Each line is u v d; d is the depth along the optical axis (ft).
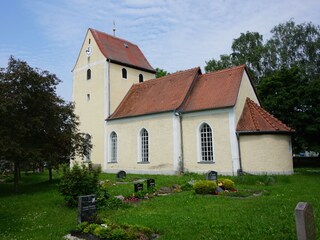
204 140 81.05
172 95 91.35
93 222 32.30
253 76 148.66
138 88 109.91
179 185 59.16
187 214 35.42
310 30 141.59
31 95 61.16
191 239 26.48
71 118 72.64
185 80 93.91
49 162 63.41
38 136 64.23
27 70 61.21
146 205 42.88
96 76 111.96
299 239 20.89
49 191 61.62
